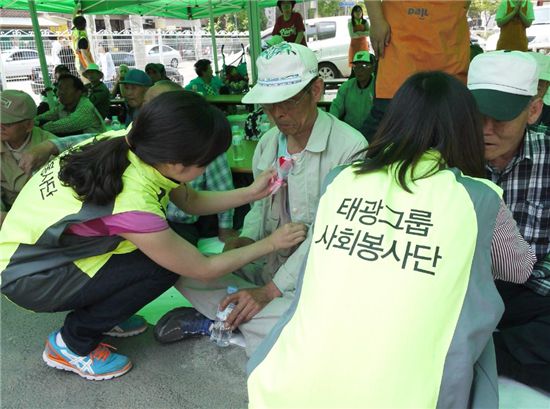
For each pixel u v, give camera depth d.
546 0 8.67
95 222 1.56
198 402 1.69
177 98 1.44
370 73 4.43
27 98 2.63
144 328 2.08
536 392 1.58
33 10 5.68
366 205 1.11
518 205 1.66
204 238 2.81
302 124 1.76
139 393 1.74
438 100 1.14
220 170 2.54
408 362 0.95
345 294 1.02
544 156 1.60
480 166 1.20
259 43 4.84
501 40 4.38
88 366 1.81
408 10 2.38
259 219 2.13
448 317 0.98
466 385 0.96
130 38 13.84
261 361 1.10
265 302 1.84
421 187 1.09
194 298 1.97
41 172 1.73
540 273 1.64
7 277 1.63
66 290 1.67
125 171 1.54
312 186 1.87
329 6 14.88
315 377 0.98
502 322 1.73
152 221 1.55
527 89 1.46
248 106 5.38
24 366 1.91
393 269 1.01
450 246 1.01
